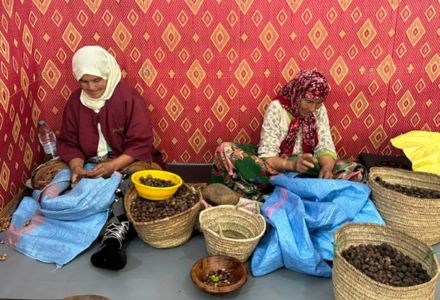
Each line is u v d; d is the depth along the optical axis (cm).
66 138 250
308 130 244
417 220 198
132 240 212
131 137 245
